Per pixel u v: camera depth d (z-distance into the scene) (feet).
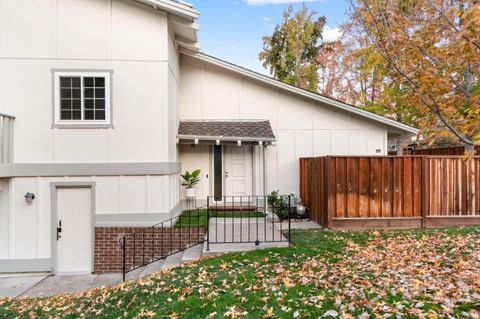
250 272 17.88
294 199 34.37
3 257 26.61
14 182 26.71
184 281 17.57
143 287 17.83
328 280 16.14
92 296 19.04
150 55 27.91
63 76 27.32
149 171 27.61
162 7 27.12
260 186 36.17
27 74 27.04
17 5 27.09
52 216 26.96
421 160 27.17
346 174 27.12
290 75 83.82
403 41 14.64
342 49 60.95
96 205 27.27
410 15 16.99
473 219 27.32
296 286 15.55
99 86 27.66
